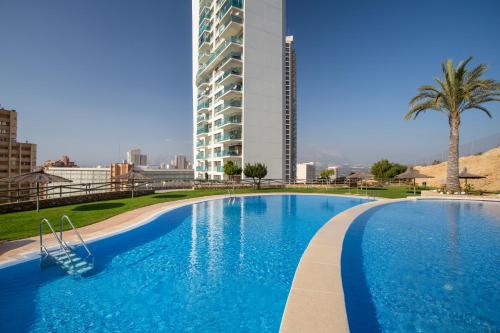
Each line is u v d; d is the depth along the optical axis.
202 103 52.91
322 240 8.10
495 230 11.38
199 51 52.78
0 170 64.31
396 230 11.32
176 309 5.19
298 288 4.68
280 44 43.34
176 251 8.67
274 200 21.88
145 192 23.72
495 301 5.36
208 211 16.42
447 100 23.64
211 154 49.50
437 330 4.42
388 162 40.69
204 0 50.66
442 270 6.99
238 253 8.52
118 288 6.04
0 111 65.06
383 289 5.89
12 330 4.53
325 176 41.25
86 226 10.88
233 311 5.13
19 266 6.92
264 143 41.06
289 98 95.94
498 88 21.61
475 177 24.94
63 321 4.80
